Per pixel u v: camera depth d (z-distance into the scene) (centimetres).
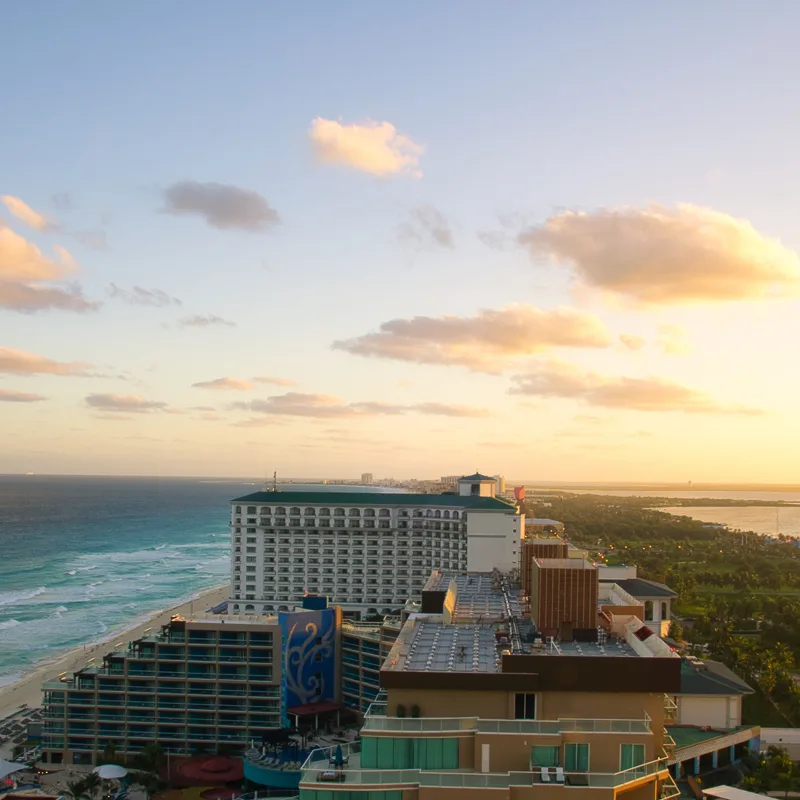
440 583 15838
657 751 9006
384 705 9800
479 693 9156
